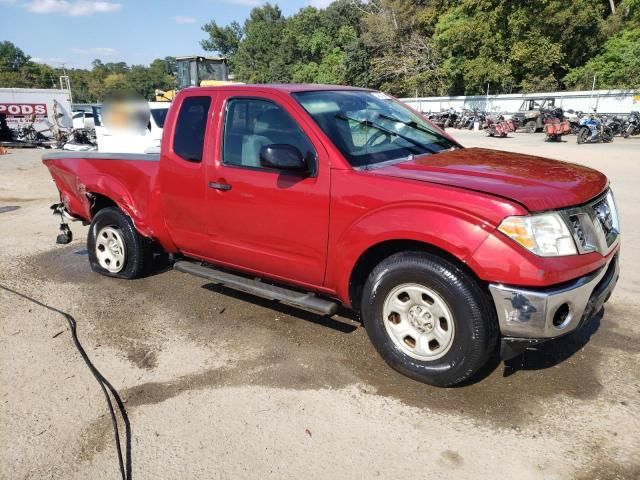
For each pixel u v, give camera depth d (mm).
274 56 76062
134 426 3061
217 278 4289
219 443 2896
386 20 50500
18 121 23141
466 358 3107
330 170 3494
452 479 2584
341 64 54156
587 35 38500
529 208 2879
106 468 2740
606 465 2637
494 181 3146
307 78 66250
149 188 4793
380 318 3451
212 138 4176
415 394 3287
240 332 4211
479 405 3152
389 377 3490
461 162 3631
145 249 5230
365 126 3926
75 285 5359
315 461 2738
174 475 2668
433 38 44562
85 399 3346
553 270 2842
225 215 4137
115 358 3855
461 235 2947
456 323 3104
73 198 5676
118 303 4855
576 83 37438
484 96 37719
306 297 3811
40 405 3291
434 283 3127
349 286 3559
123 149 8852
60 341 4133
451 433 2916
